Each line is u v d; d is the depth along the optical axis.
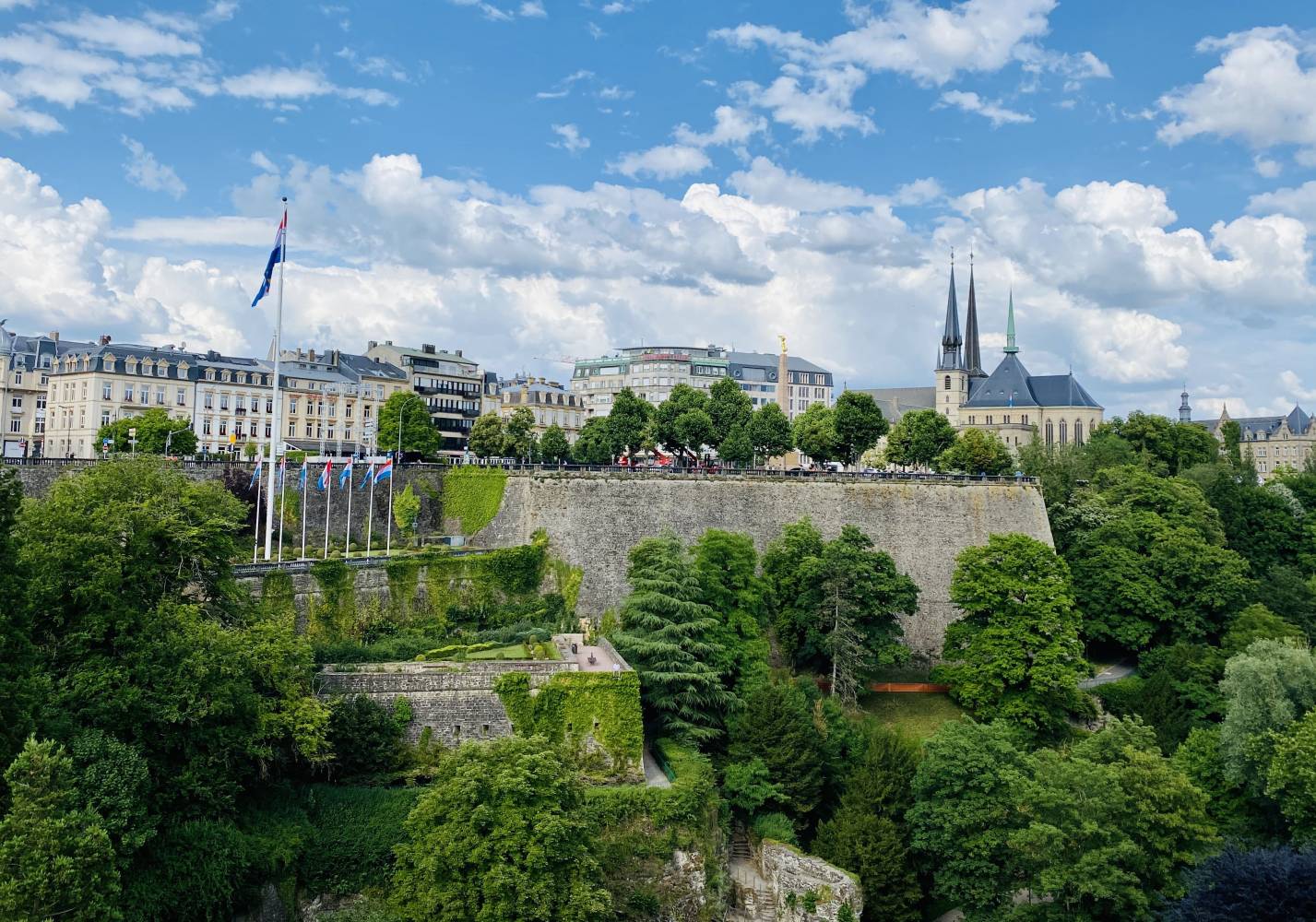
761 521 117.31
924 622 117.25
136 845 51.59
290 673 65.44
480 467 122.00
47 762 46.53
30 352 173.50
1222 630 113.94
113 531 62.28
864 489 122.00
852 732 88.25
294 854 60.78
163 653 57.97
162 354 164.62
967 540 122.69
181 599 65.88
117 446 113.50
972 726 77.19
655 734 82.88
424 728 70.69
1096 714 101.62
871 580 99.25
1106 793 67.44
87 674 55.34
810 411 176.75
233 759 60.75
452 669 73.06
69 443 159.38
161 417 139.75
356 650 80.06
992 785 71.62
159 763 56.75
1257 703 78.69
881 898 71.69
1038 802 67.38
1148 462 169.75
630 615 88.12
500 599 102.69
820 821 80.31
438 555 99.19
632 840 67.44
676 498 114.94
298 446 179.50
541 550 107.44
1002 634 95.12
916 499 122.88
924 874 75.88
